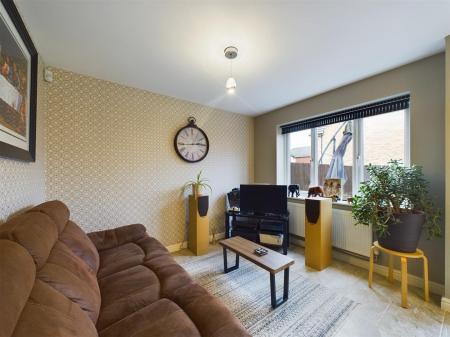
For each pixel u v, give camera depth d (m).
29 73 1.56
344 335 1.49
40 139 1.95
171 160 3.07
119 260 1.72
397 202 1.86
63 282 0.90
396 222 1.84
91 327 0.83
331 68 2.23
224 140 3.68
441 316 1.67
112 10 1.43
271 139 3.76
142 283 1.38
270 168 3.80
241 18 1.51
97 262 1.50
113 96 2.57
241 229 3.22
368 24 1.57
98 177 2.48
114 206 2.59
